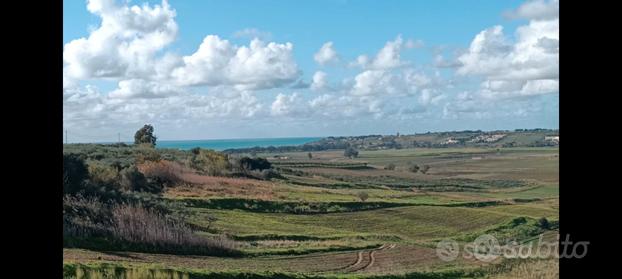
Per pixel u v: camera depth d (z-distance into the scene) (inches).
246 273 210.4
